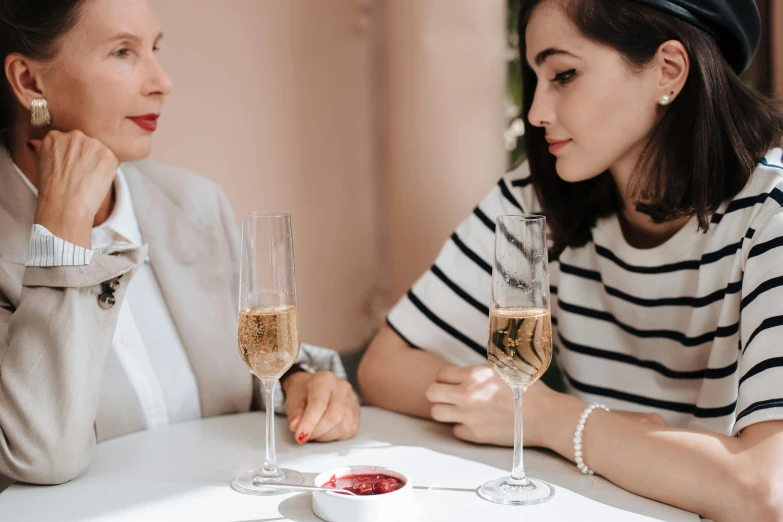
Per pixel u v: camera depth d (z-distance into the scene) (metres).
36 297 1.28
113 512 1.10
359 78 3.91
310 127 3.74
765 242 1.34
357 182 3.95
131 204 1.73
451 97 3.20
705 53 1.41
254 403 1.81
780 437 1.14
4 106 1.55
